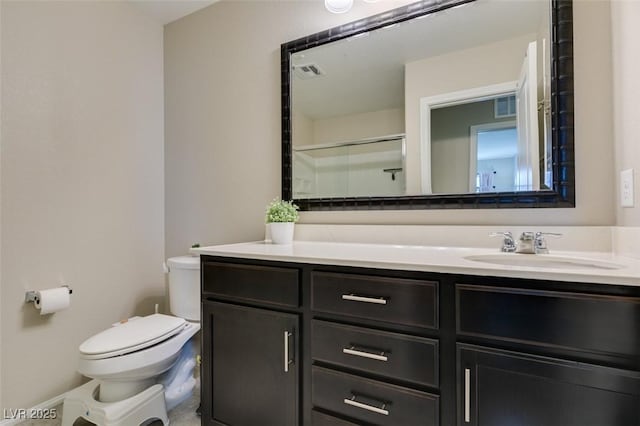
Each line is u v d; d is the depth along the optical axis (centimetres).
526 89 123
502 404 81
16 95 150
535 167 121
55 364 163
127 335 141
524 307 79
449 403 87
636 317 69
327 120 163
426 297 90
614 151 108
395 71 148
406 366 92
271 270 116
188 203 210
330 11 153
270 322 116
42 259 159
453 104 136
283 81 173
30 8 155
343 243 154
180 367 170
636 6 95
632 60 97
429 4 139
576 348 74
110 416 127
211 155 201
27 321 153
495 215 127
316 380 107
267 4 181
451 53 137
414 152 144
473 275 85
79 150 175
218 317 128
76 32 173
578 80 114
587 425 73
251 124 186
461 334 86
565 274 75
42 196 159
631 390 69
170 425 146
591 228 111
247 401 121
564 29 115
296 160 171
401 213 146
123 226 196
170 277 177
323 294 106
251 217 186
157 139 217
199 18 206
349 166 158
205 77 203
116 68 193
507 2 127
